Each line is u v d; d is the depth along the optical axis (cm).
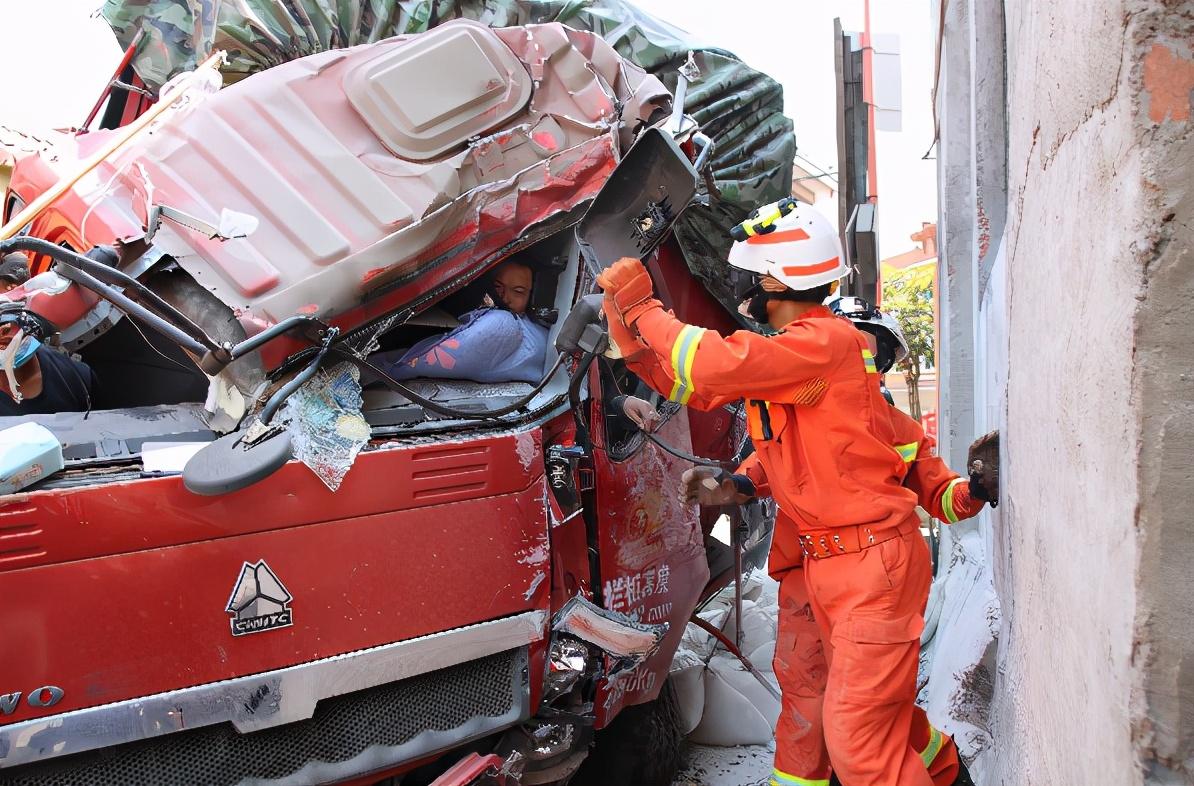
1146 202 114
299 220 292
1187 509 114
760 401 255
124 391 336
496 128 324
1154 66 114
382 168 307
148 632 231
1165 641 115
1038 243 196
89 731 223
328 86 320
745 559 466
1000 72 410
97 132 343
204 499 239
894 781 235
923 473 292
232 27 423
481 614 279
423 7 444
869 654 241
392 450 267
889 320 338
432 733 273
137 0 445
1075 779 150
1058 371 168
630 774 367
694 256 432
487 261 317
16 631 218
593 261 283
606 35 462
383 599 262
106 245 275
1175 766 116
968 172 504
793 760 277
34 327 282
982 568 409
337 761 259
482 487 281
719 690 430
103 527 228
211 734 243
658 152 279
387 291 292
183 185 296
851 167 733
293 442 255
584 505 328
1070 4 153
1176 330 114
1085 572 144
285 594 248
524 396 318
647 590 347
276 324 271
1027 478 213
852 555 249
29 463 224
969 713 324
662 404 381
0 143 323
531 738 297
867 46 844
